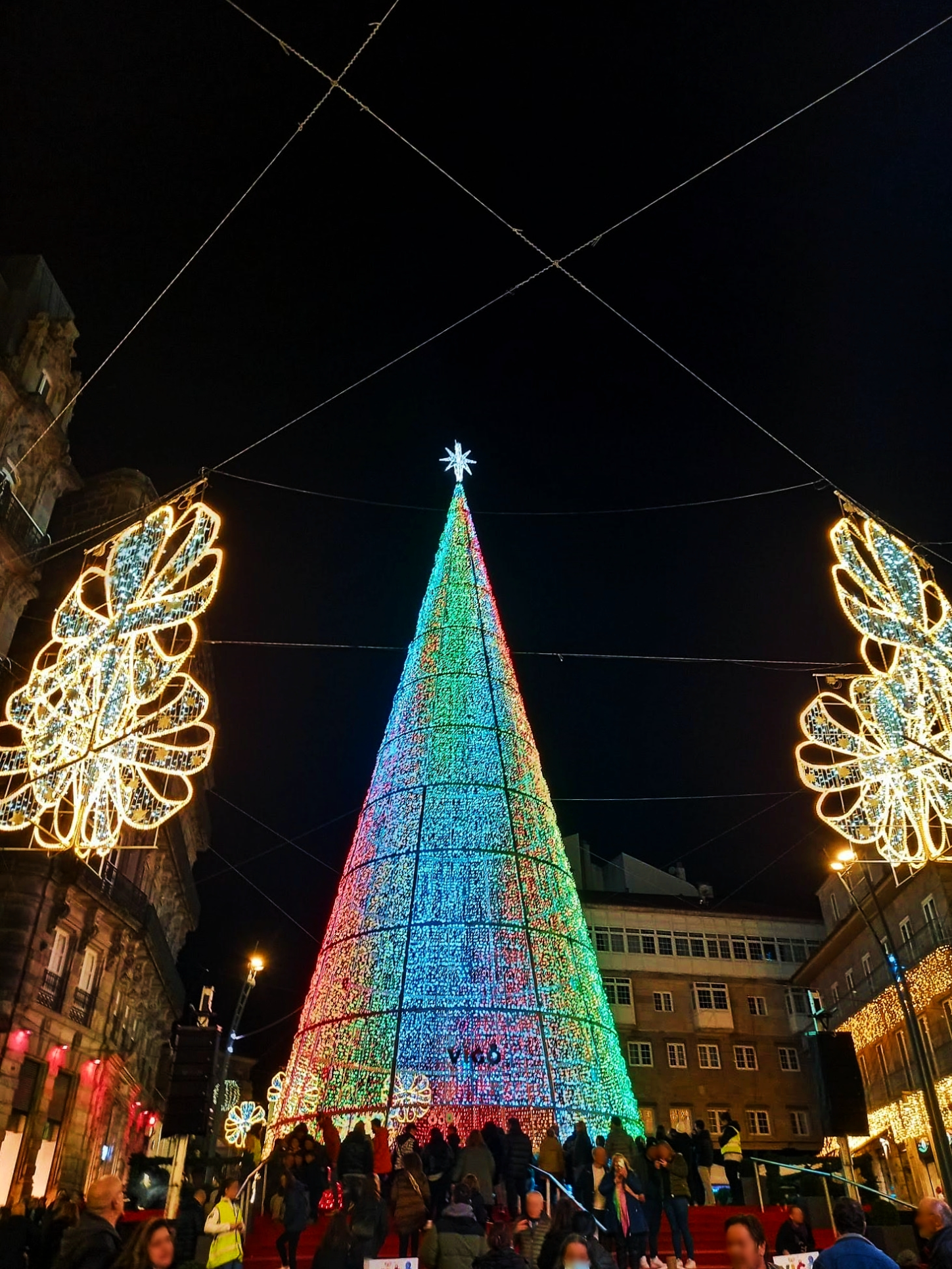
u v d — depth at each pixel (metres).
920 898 30.27
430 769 23.27
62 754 13.68
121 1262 5.22
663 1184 13.12
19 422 22.59
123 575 14.04
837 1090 13.91
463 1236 7.68
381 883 21.97
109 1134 25.52
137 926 24.97
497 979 20.36
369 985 20.56
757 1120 36.75
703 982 39.53
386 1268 7.69
